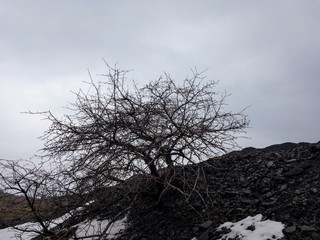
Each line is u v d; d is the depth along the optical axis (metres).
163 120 6.36
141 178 6.19
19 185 6.59
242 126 6.62
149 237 6.71
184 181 6.24
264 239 5.43
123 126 6.27
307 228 5.33
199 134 6.27
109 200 6.72
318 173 6.63
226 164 8.31
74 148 6.29
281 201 6.25
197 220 6.63
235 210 6.48
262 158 8.08
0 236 8.05
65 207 6.65
